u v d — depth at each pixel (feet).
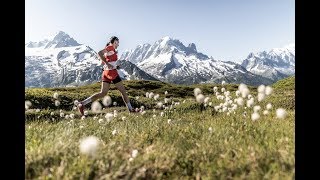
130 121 42.34
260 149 21.27
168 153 23.07
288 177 16.74
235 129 30.78
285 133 25.41
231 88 354.33
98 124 40.27
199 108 64.28
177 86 354.95
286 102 59.11
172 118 47.85
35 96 100.42
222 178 18.60
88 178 18.01
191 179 20.03
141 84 334.85
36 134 28.22
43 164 19.70
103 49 59.82
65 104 102.42
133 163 20.52
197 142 26.40
